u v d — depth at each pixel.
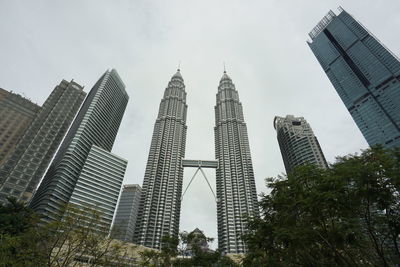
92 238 26.14
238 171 177.00
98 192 142.62
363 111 156.25
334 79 185.62
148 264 39.75
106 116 188.75
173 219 158.12
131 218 175.88
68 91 187.88
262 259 22.45
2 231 42.03
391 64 149.00
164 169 184.12
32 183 138.00
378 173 17.48
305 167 22.19
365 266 19.28
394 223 17.73
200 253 43.09
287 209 21.55
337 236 18.64
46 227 24.53
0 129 147.50
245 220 24.81
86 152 154.25
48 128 160.62
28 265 22.42
